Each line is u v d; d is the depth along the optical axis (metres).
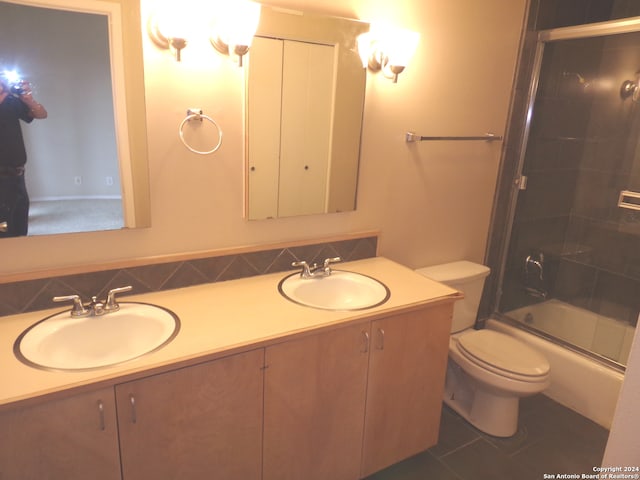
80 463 1.27
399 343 1.81
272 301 1.74
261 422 1.57
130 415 1.31
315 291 1.99
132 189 1.66
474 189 2.63
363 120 2.10
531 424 2.40
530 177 2.79
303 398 1.63
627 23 2.32
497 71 2.48
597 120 2.83
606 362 2.44
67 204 1.57
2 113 1.41
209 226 1.85
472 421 2.36
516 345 2.31
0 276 1.50
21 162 1.47
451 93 2.35
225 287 1.86
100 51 1.49
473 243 2.75
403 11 2.08
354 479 1.90
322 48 1.88
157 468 1.41
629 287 2.78
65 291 1.61
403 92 2.19
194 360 1.35
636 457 0.71
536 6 2.51
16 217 1.50
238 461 1.57
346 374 1.70
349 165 2.11
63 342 1.47
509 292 3.00
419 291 1.90
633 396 0.70
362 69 2.01
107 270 1.67
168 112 1.65
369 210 2.27
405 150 2.29
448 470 2.07
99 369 1.26
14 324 1.47
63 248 1.60
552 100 2.71
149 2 1.53
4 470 1.18
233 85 1.74
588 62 2.74
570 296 3.10
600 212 2.89
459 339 2.37
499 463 2.12
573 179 2.98
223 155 1.80
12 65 1.39
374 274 2.08
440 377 2.00
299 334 1.52
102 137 1.56
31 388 1.17
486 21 2.35
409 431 1.99
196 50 1.64
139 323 1.60
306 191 2.02
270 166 1.90
